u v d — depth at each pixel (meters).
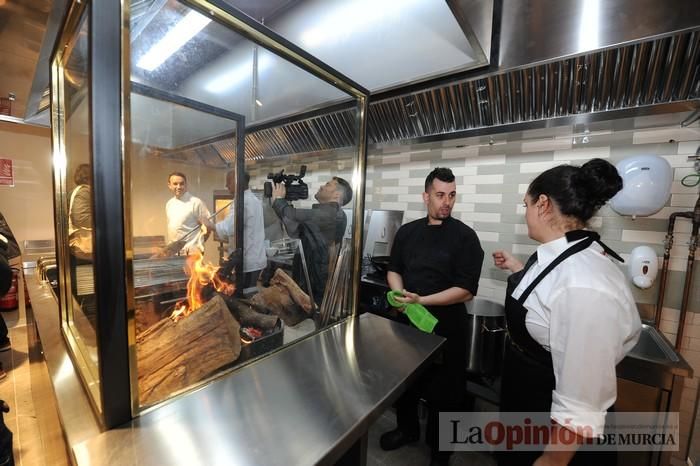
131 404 0.54
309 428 0.57
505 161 1.78
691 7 0.77
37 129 2.70
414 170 2.15
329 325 1.07
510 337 1.00
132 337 0.53
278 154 0.98
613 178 0.78
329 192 1.09
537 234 0.91
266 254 0.94
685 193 1.33
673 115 1.21
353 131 1.10
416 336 1.01
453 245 1.42
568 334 0.69
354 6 1.33
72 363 0.75
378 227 2.19
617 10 0.79
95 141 0.45
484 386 1.60
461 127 1.57
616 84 1.13
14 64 1.27
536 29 0.91
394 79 1.35
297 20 1.41
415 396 1.52
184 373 0.66
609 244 1.50
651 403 1.10
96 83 0.45
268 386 0.70
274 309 0.92
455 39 1.17
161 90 0.63
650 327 1.36
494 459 1.52
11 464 0.98
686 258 1.35
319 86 1.07
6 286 1.54
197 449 0.50
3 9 0.89
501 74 1.26
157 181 0.63
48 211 2.80
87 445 0.49
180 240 0.69
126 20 0.47
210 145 0.77
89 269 0.57
